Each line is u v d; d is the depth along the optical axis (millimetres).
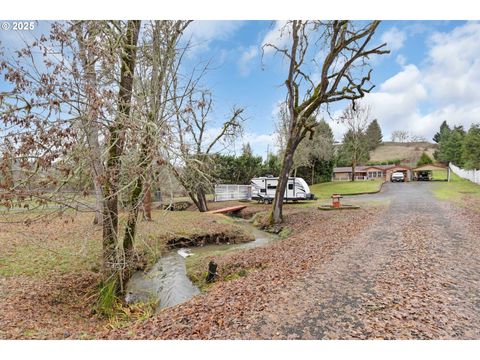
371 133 83500
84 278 7398
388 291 5398
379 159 75000
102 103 5109
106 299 6352
